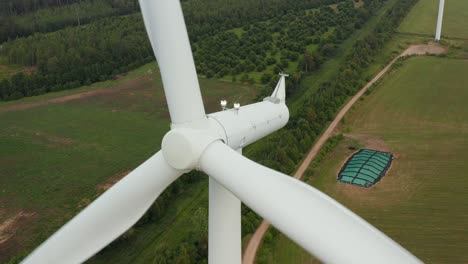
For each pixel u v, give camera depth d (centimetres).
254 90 7425
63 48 8912
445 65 7944
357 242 955
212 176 1311
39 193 4581
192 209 4219
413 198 4097
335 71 7950
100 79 8181
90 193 4584
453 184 4297
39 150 5519
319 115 5747
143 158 5316
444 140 5253
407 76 7488
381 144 5206
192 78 1353
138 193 1417
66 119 6481
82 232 1427
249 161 1250
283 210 1077
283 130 5488
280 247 3481
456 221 3744
